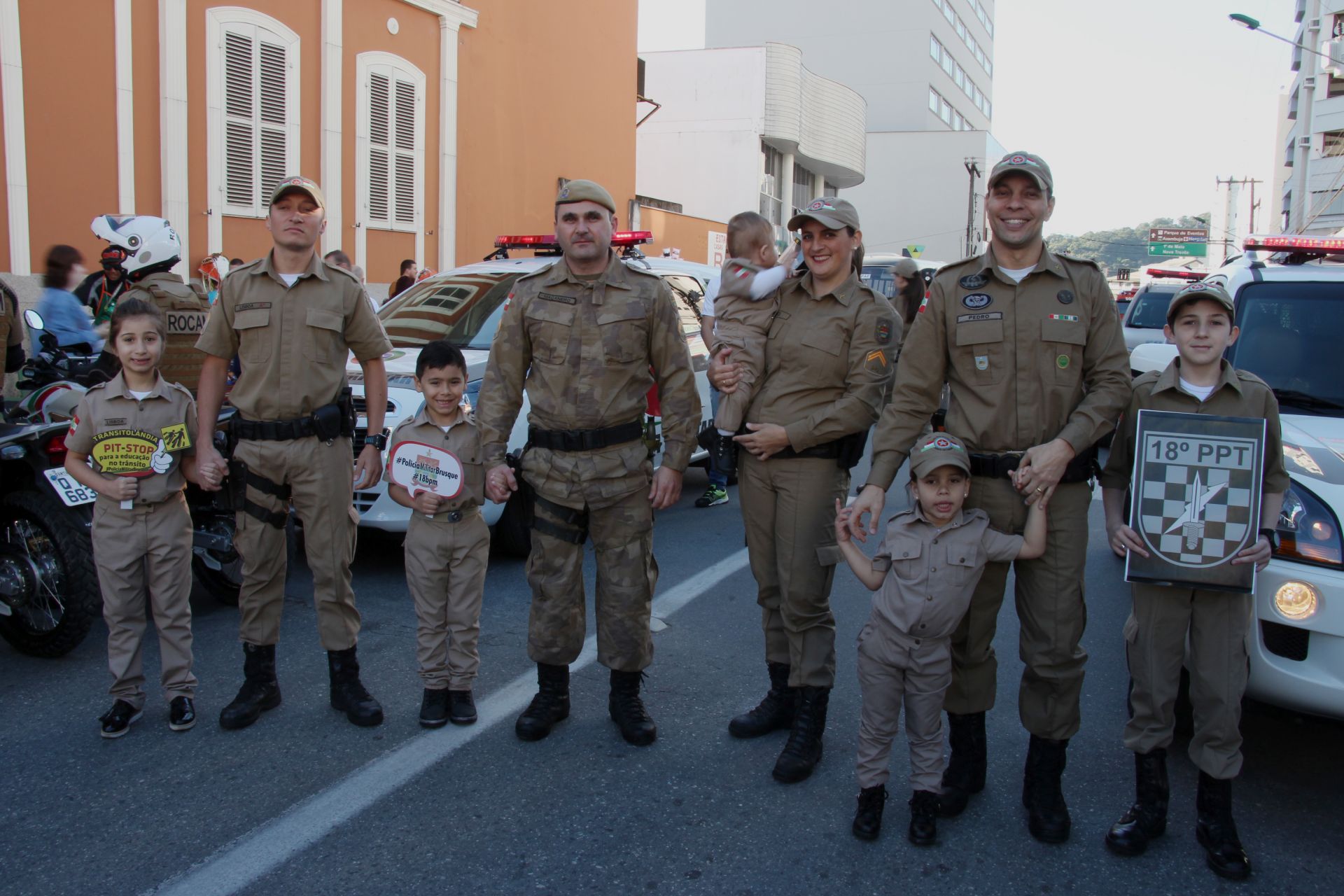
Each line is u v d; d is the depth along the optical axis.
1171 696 3.04
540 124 15.85
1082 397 3.07
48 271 6.47
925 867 2.96
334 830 3.10
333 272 3.79
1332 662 3.12
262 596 3.82
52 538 4.24
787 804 3.32
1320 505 3.24
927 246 58.56
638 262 7.11
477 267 7.29
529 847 3.03
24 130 9.02
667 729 3.87
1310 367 4.39
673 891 2.82
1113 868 2.98
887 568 3.11
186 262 10.44
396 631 4.86
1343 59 41.44
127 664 3.72
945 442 2.98
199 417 3.77
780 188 31.95
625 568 3.70
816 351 3.49
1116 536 3.11
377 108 12.59
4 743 3.65
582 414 3.58
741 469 3.75
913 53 60.91
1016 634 5.00
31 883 2.80
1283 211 54.94
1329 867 3.01
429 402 3.85
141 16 9.84
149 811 3.19
